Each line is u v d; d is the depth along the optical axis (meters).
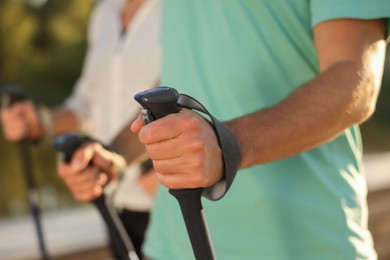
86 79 2.67
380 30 1.52
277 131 1.34
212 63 1.71
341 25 1.50
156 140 1.20
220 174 1.25
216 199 1.27
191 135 1.20
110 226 1.86
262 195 1.65
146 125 1.21
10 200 12.05
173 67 1.83
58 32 14.74
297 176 1.64
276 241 1.65
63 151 1.79
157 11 2.38
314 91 1.41
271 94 1.66
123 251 1.86
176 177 1.22
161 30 1.92
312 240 1.64
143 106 1.21
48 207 10.50
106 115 2.54
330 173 1.67
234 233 1.69
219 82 1.71
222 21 1.70
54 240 3.18
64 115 2.68
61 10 14.71
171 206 1.86
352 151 1.73
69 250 3.09
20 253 3.01
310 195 1.64
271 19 1.64
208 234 1.25
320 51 1.53
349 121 1.43
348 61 1.46
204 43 1.74
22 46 14.39
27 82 14.62
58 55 14.77
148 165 2.26
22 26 14.27
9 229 3.55
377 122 16.16
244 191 1.67
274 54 1.66
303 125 1.37
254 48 1.67
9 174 12.03
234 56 1.68
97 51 2.58
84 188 1.81
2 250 3.05
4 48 14.32
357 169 1.74
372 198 4.20
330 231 1.64
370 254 1.71
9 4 14.22
